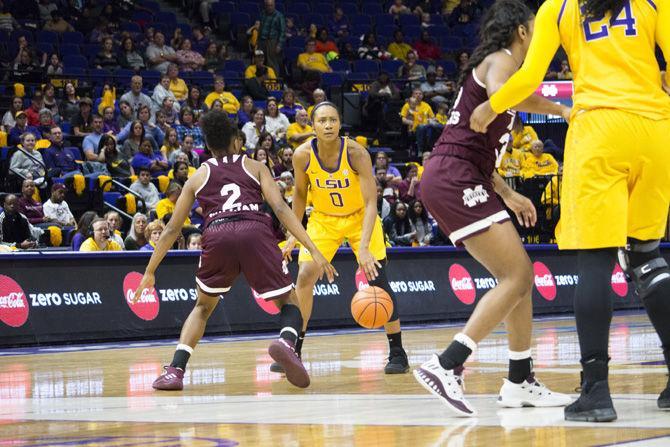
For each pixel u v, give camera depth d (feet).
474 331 18.37
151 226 49.57
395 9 99.76
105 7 83.92
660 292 17.71
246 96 75.46
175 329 47.80
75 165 61.16
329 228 29.45
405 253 55.52
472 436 15.48
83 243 48.01
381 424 17.10
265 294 24.21
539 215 64.34
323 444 14.98
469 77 19.04
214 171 24.91
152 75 78.18
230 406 20.53
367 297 27.58
